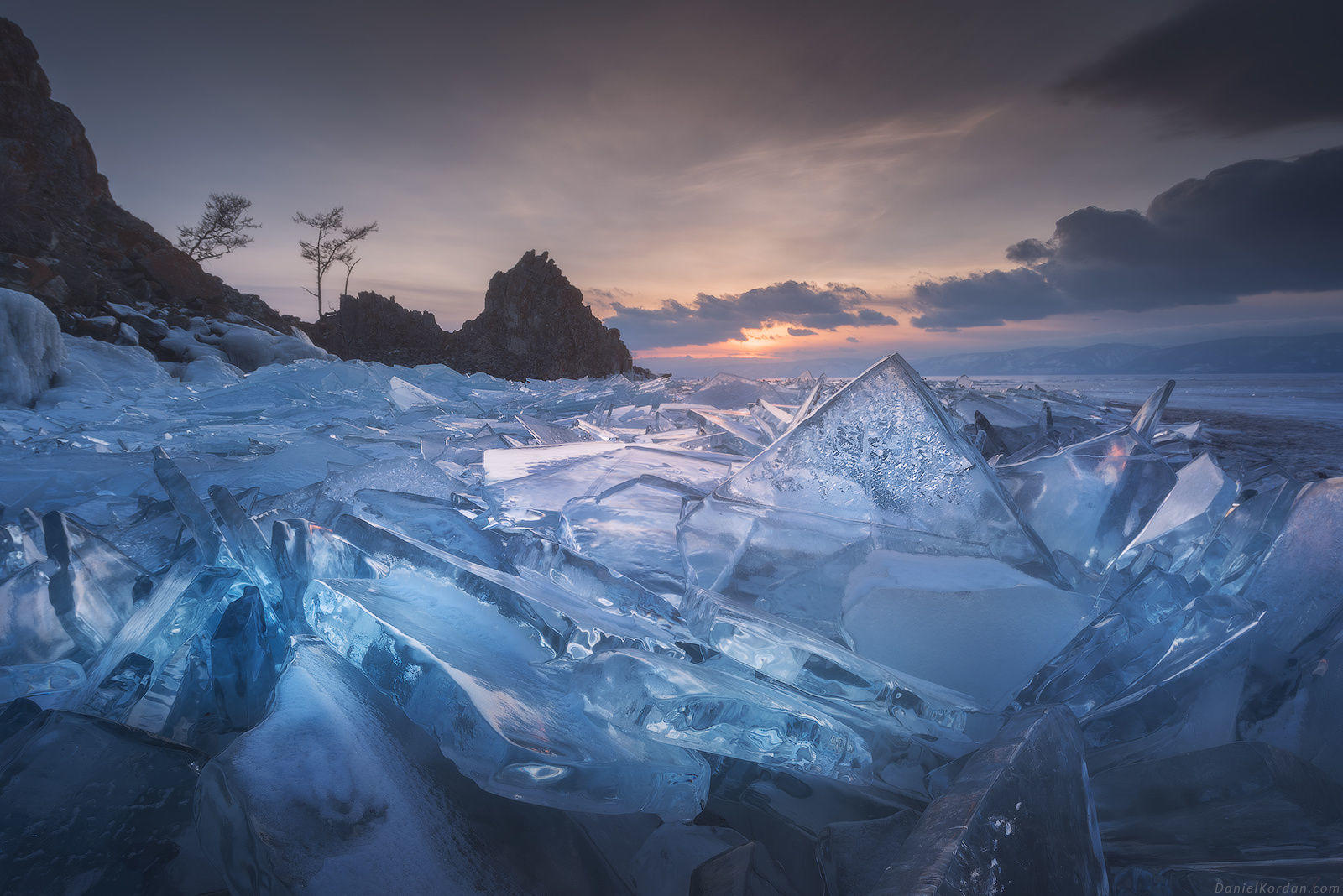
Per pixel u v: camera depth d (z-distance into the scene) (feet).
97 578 3.11
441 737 1.80
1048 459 4.61
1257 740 2.34
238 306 75.25
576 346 168.14
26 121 72.23
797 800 2.43
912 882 1.36
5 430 11.39
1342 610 2.52
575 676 2.28
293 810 1.65
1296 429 17.70
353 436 10.85
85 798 1.92
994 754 1.77
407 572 2.68
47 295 49.37
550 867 1.82
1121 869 1.70
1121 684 2.67
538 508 5.38
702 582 3.42
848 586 3.16
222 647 2.86
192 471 6.91
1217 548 3.52
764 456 3.67
